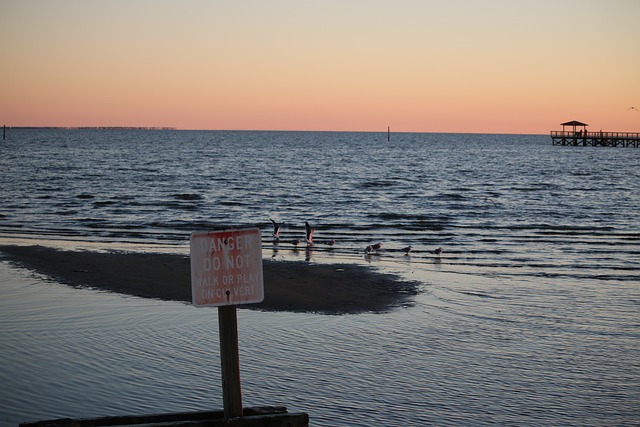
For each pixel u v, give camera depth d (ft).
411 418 32.22
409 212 134.62
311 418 31.89
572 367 40.29
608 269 75.82
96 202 140.46
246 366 38.93
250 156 372.99
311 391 35.29
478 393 35.73
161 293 58.08
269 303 55.88
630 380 38.29
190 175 223.51
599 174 252.01
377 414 32.60
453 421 32.07
